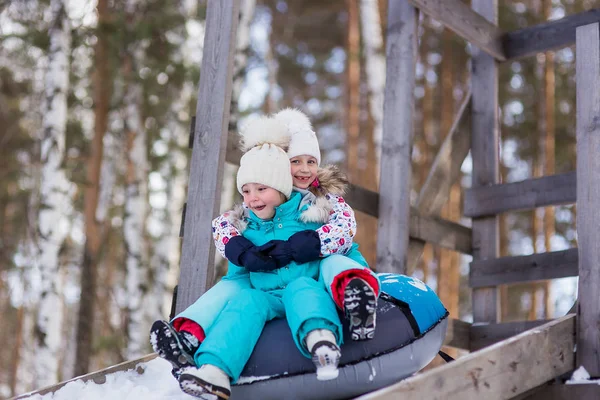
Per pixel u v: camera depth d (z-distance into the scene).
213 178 3.73
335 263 2.74
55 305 8.70
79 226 13.03
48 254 8.72
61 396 3.10
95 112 10.63
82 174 11.56
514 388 2.87
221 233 3.02
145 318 10.32
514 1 12.92
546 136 11.46
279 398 2.70
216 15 3.98
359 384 2.71
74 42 9.94
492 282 5.20
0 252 13.62
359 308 2.55
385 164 4.83
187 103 10.85
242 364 2.63
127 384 3.18
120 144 11.80
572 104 13.00
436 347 2.93
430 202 5.15
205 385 2.48
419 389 2.46
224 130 3.80
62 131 8.95
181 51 10.41
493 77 5.55
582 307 3.25
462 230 5.39
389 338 2.76
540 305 12.87
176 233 10.54
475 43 5.23
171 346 2.63
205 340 2.62
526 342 2.99
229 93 3.86
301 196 3.03
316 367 2.57
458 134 5.49
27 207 12.74
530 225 13.66
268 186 2.93
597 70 3.42
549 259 4.93
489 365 2.77
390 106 4.88
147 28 9.76
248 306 2.71
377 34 10.05
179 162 10.75
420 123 14.26
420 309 2.90
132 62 10.16
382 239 4.75
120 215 12.57
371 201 4.77
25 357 13.30
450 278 11.92
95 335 12.15
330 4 15.21
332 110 17.34
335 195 3.09
